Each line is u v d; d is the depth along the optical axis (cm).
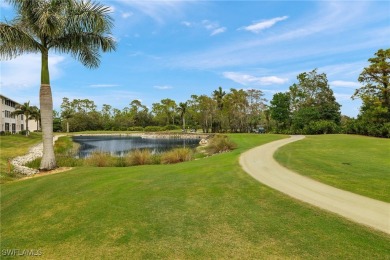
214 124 6781
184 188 859
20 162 1811
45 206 734
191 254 445
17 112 4784
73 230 563
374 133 3178
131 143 4662
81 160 1719
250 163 1334
